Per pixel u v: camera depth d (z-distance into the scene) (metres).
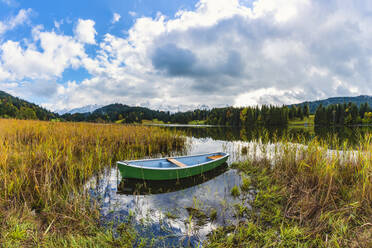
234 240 2.85
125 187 4.98
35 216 3.22
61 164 5.16
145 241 2.81
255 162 7.47
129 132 12.00
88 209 3.58
